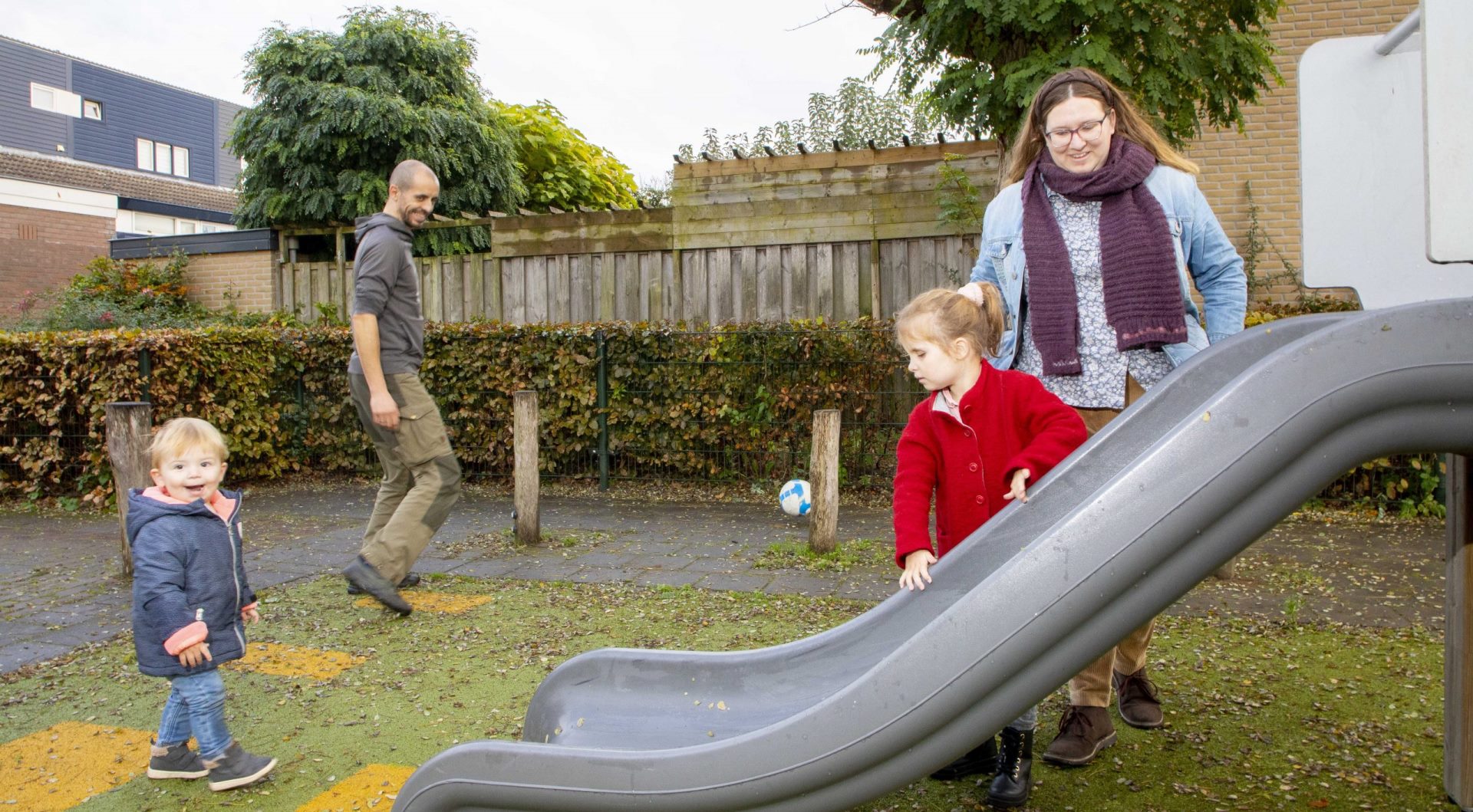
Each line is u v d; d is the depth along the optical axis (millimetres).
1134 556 1578
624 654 2428
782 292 9094
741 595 4492
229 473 7949
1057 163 2566
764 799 1712
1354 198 2305
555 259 10023
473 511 6926
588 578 4867
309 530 6273
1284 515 1600
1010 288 2682
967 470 2344
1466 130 1565
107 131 44031
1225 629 3734
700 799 1735
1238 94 6672
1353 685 3102
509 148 13867
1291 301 8875
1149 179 2500
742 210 9180
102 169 27469
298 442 8453
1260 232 9000
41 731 2955
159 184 29125
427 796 1933
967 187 8156
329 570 5117
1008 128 6344
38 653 3734
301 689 3270
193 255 12141
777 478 7492
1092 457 2121
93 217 23141
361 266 4152
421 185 4273
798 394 7164
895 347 7016
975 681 1609
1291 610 3785
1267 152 9047
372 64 12742
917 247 8656
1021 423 2340
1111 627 1608
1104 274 2471
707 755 1735
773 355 7234
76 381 7203
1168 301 2402
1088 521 1599
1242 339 2174
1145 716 2803
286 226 11773
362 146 12406
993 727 1640
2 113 39906
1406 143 2289
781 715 2160
